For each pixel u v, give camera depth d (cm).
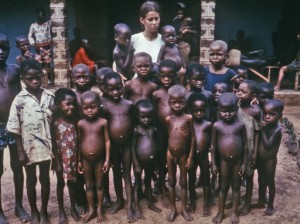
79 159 417
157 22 481
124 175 437
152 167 445
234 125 406
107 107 422
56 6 932
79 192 441
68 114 397
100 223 426
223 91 452
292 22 1088
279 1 1119
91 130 406
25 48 620
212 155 416
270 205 439
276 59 1080
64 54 957
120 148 432
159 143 448
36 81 395
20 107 396
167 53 482
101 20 1129
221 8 1134
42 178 414
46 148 403
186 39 938
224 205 425
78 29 1027
